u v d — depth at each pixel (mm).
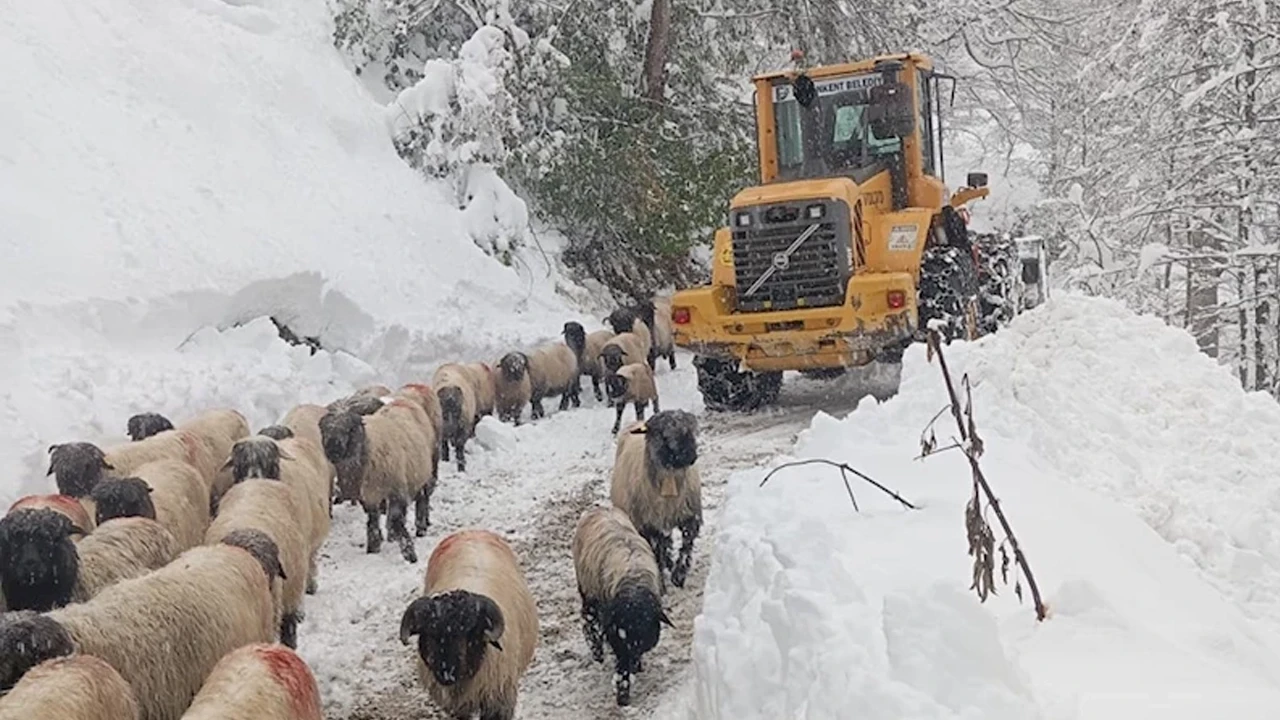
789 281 12125
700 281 22844
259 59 17625
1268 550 7348
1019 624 4570
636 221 20328
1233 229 19875
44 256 11875
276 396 12242
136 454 8875
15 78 14172
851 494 6027
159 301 12336
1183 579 5859
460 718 5992
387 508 9461
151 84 15812
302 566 7590
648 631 6512
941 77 13961
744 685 4770
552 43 20344
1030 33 25656
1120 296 20547
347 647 7629
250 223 14586
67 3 16094
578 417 14102
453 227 17828
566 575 8750
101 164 13797
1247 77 18172
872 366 15133
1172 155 19078
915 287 12000
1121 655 4270
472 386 12805
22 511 6477
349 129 18016
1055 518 5824
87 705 4668
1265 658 4777
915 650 3820
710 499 10070
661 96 21000
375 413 9562
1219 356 23969
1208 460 8625
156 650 5520
